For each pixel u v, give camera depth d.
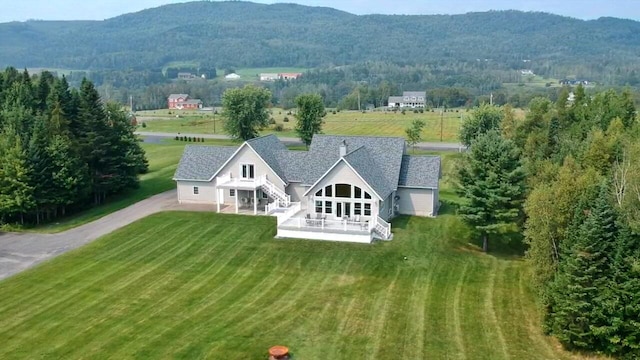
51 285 43.56
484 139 50.78
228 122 119.00
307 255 48.69
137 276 45.16
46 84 83.19
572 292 34.06
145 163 86.19
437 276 45.00
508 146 50.12
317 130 108.44
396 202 60.06
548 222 38.41
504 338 35.62
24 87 80.88
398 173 58.88
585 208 37.00
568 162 50.53
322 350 34.22
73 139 67.19
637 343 33.06
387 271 45.72
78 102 72.00
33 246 53.25
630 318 33.34
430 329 36.66
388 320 37.88
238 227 55.50
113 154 70.88
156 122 178.88
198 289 42.72
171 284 43.62
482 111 96.81
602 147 56.69
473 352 33.97
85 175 65.75
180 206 64.00
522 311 39.28
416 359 33.22
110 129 71.19
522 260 48.78
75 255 49.72
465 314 38.75
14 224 60.34
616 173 43.62
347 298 41.16
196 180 64.69
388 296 41.47
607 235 34.03
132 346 34.53
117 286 43.31
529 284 43.56
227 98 117.94
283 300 40.88
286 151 64.62
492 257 49.34
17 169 59.22
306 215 55.34
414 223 56.97
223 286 43.25
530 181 53.34
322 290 42.47
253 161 61.47
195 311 39.16
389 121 168.75
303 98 107.06
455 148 110.94
